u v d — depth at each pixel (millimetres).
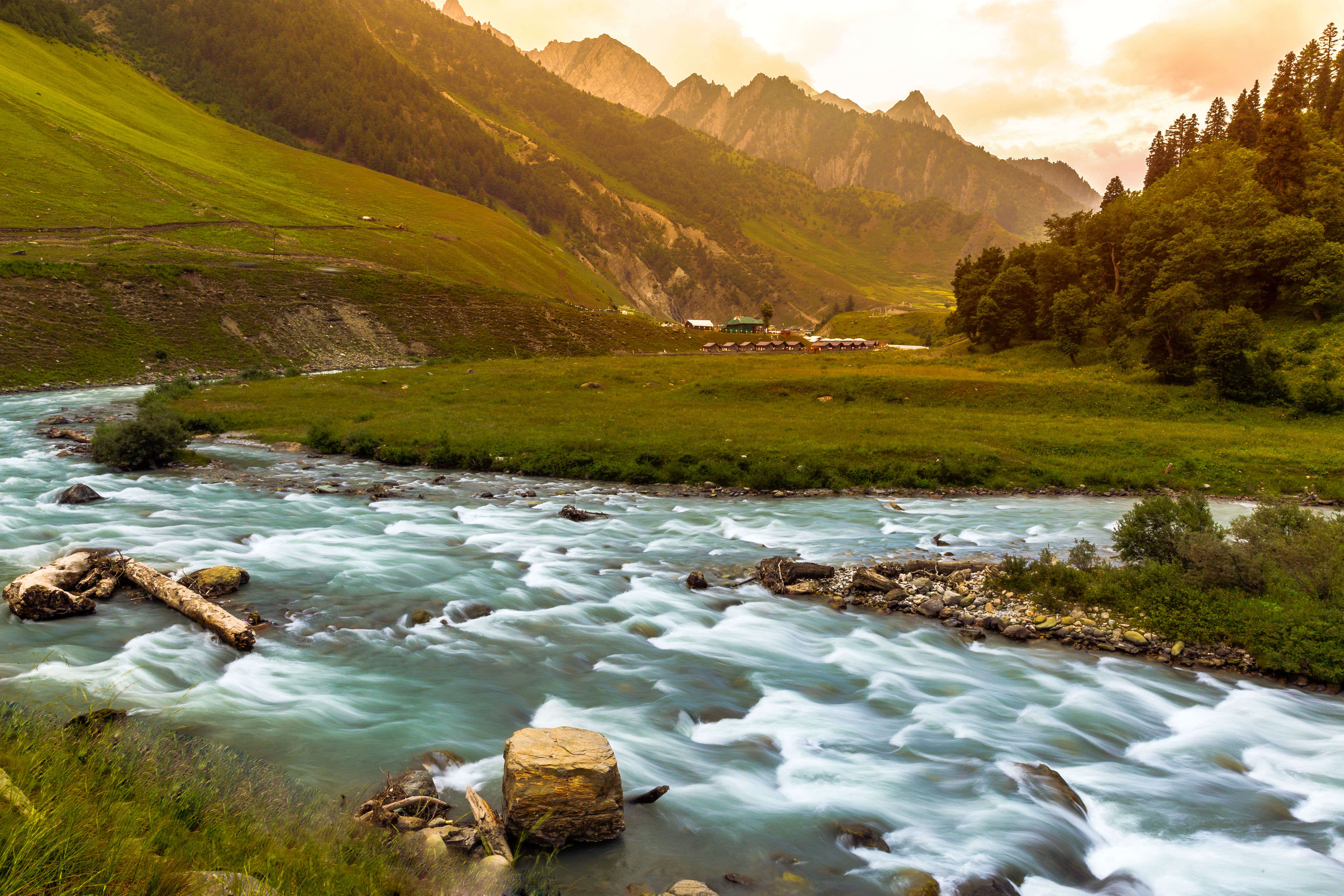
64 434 35531
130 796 5867
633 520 24250
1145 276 80688
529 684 10758
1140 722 11031
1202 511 18875
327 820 6473
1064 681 12500
